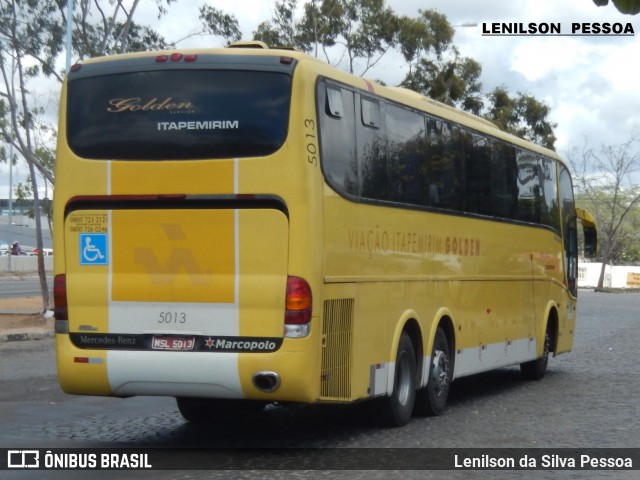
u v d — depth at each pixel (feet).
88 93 33.40
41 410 42.93
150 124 32.60
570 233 63.67
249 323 31.37
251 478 29.19
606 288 228.43
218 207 31.78
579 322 112.47
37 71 95.71
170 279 32.09
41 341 77.05
